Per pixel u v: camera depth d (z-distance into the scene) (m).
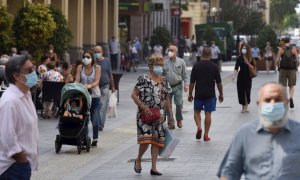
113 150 26.05
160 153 21.25
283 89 10.94
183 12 150.00
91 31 71.44
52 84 34.53
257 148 10.94
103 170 22.19
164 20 116.56
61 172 21.95
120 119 35.31
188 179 20.52
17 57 13.57
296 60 39.38
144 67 85.06
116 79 42.97
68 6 65.12
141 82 21.00
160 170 21.92
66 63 36.06
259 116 10.96
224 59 109.06
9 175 13.45
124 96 48.44
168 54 30.94
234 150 11.11
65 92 25.14
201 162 23.19
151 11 101.19
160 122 21.05
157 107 21.00
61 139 25.12
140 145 21.17
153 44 92.56
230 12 138.50
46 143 27.61
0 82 27.80
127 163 23.33
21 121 13.47
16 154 13.32
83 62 26.42
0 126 13.36
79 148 25.14
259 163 10.93
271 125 10.84
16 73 13.55
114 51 76.19
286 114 10.87
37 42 47.09
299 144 10.84
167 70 30.83
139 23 96.31
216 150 25.52
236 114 37.44
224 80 64.88
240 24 137.62
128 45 77.31
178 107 31.25
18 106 13.44
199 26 109.69
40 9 47.06
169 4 118.62
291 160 10.78
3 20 43.19
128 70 77.06
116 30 80.62
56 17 49.75
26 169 13.59
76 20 65.75
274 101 10.84
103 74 29.83
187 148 25.97
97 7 76.06
